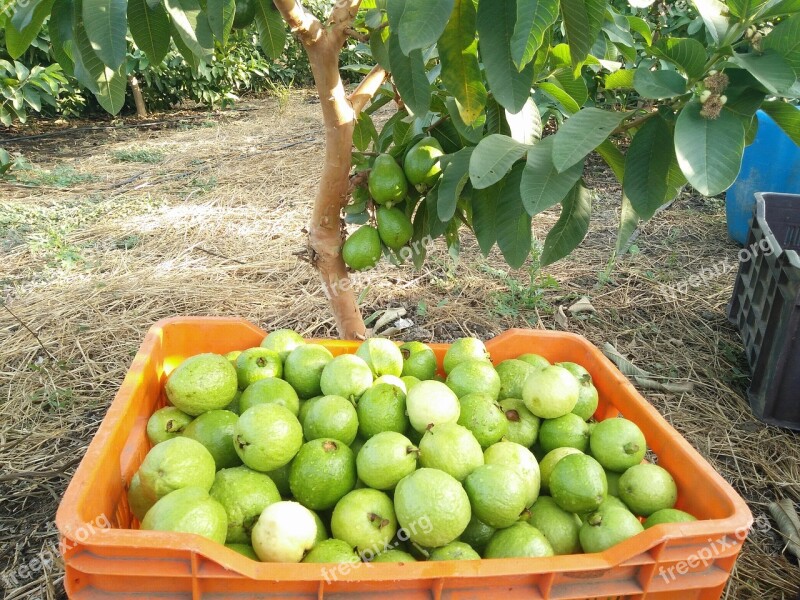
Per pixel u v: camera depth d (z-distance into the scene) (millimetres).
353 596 1323
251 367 2045
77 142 9086
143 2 1833
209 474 1647
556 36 4887
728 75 1502
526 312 4156
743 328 3865
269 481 1679
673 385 3465
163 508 1443
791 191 4953
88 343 3639
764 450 3035
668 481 1700
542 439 1972
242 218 5711
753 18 1530
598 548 1550
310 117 11234
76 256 4734
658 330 4035
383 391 1884
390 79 2377
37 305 4012
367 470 1667
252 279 4527
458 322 3975
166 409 1927
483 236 1967
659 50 1560
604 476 1673
